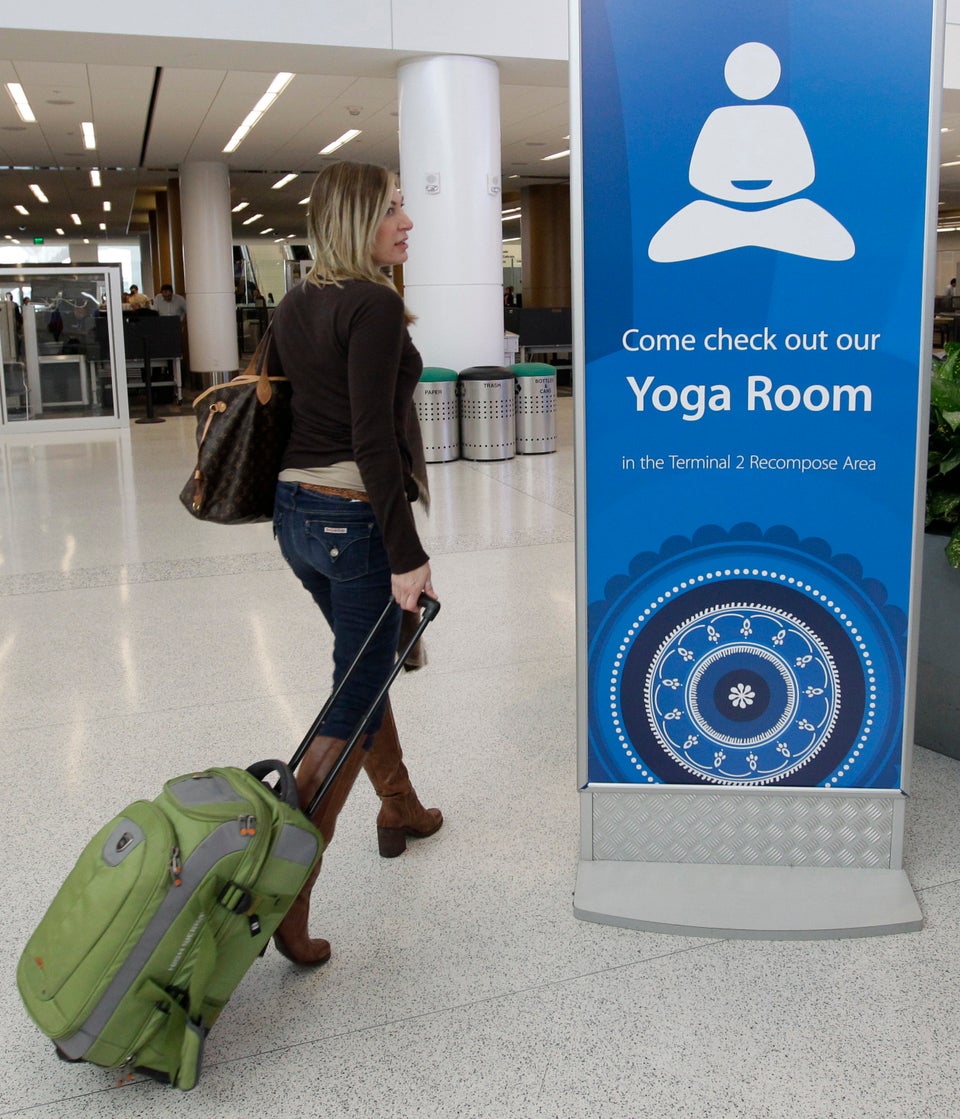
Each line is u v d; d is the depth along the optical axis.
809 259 2.31
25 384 13.28
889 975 2.22
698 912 2.42
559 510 7.34
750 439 2.39
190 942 1.83
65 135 15.70
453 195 9.80
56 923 1.88
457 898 2.57
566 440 11.55
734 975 2.24
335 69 9.89
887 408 2.36
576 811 3.00
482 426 10.00
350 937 2.42
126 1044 1.84
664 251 2.33
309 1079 1.97
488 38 9.57
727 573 2.45
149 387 14.66
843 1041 2.02
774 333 2.34
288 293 2.27
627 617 2.49
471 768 3.29
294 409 2.26
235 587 5.52
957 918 2.43
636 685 2.52
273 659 4.36
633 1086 1.92
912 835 2.80
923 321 2.32
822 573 2.43
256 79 11.98
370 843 2.84
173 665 4.32
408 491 2.27
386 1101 1.90
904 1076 1.92
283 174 20.52
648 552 2.46
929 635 3.24
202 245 18.72
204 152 17.55
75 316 13.35
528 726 3.59
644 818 2.59
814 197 2.29
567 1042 2.04
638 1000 2.16
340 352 2.14
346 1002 2.19
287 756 3.40
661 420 2.39
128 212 29.28
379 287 2.14
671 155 2.29
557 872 2.68
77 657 4.45
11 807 3.09
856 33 2.22
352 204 2.15
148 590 5.49
